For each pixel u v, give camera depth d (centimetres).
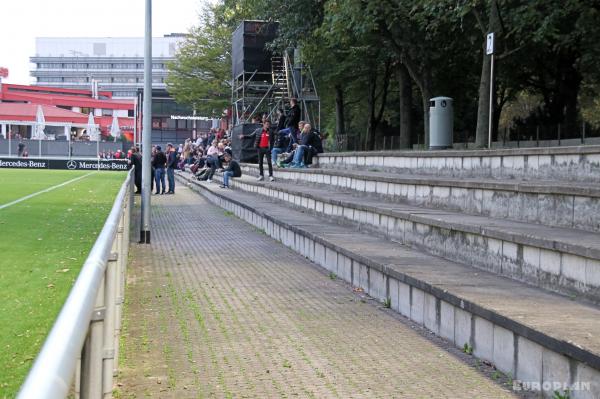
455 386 536
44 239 1312
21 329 650
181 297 899
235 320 771
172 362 603
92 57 17638
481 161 1327
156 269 1132
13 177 3962
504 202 976
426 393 521
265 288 964
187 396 512
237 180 2744
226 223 1919
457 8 2153
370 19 2522
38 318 692
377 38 2816
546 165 1104
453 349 646
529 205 915
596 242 648
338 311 817
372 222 1182
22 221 1625
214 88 5919
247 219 1933
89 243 1264
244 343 672
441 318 686
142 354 628
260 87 3419
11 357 562
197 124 8194
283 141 2695
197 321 764
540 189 884
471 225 834
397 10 2559
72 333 162
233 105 3653
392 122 4834
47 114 7331
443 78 3372
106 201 2277
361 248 1002
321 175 1908
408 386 538
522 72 3291
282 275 1071
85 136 7656
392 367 590
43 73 17800
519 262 732
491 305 595
